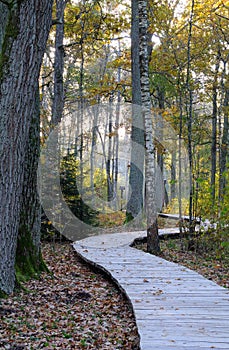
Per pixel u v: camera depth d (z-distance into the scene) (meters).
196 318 5.09
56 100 15.70
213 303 5.75
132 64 15.38
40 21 5.48
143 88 10.11
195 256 10.79
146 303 5.77
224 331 4.61
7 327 5.08
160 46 16.03
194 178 11.28
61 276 8.21
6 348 4.50
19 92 5.49
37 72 5.66
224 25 16.59
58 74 15.73
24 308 5.83
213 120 19.89
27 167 7.57
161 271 7.89
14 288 6.46
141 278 7.32
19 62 5.41
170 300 5.91
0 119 5.54
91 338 5.02
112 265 8.47
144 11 10.05
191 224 11.42
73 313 5.94
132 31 15.41
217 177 20.47
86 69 27.66
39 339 4.83
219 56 17.03
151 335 4.48
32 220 7.72
